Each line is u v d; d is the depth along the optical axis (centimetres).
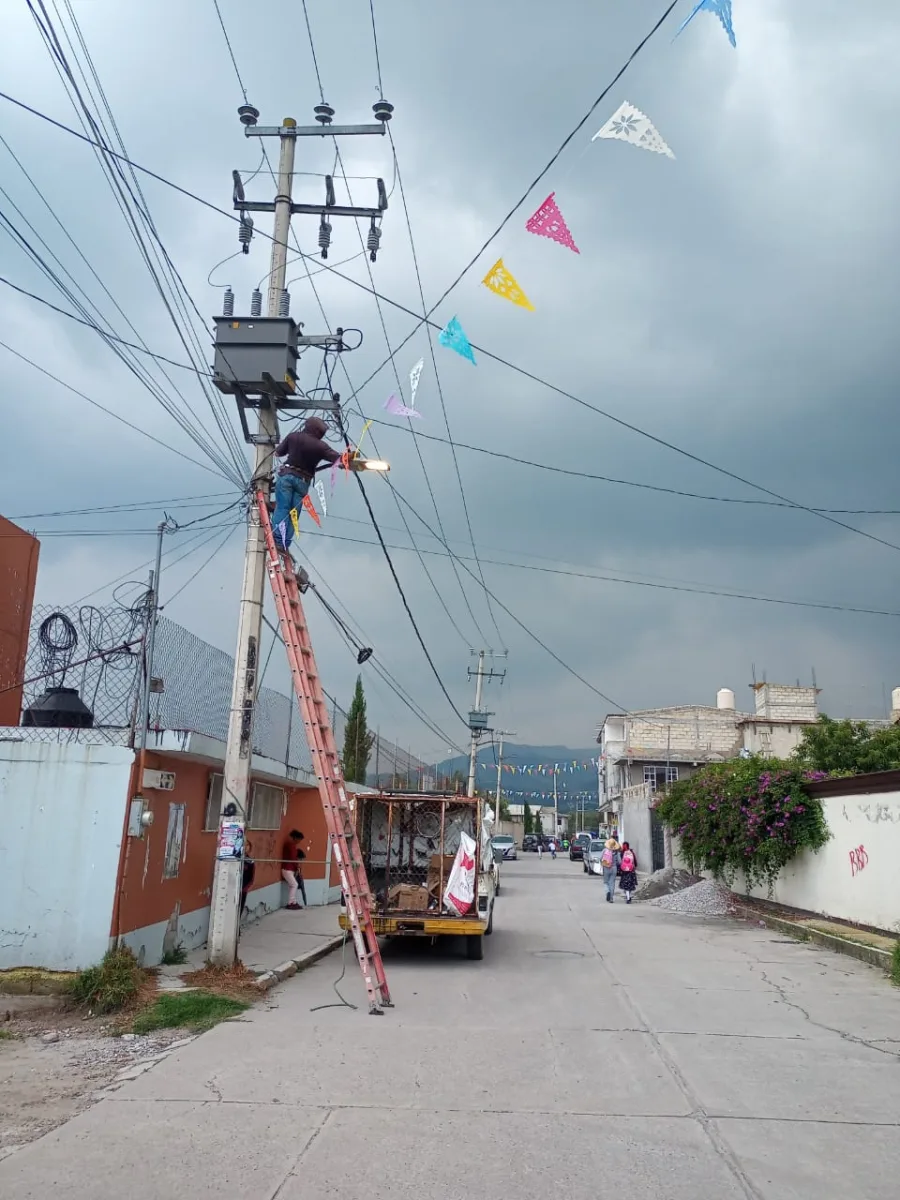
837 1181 528
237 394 1247
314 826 2256
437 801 1611
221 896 1166
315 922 1822
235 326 1230
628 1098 687
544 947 1603
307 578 1312
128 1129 596
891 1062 802
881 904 1595
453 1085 713
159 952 1217
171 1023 919
